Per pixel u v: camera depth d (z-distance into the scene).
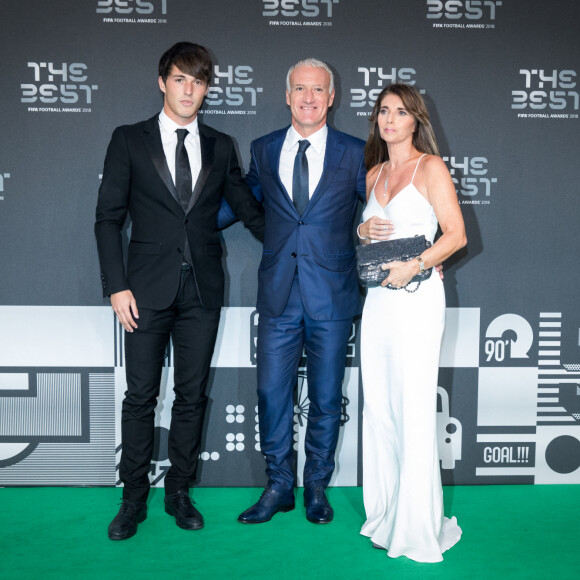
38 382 3.08
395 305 2.48
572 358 3.17
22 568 2.37
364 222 2.62
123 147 2.62
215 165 2.70
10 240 3.02
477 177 3.08
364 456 2.66
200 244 2.67
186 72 2.57
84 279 3.05
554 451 3.20
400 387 2.47
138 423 2.67
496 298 3.13
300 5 2.99
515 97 3.06
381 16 3.01
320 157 2.71
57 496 3.01
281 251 2.70
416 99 2.48
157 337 2.66
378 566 2.41
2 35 2.94
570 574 2.36
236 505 2.93
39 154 2.99
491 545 2.58
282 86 3.02
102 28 2.96
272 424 2.81
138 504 2.70
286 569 2.38
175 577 2.32
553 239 3.13
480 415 3.17
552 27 3.05
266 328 2.76
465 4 3.02
